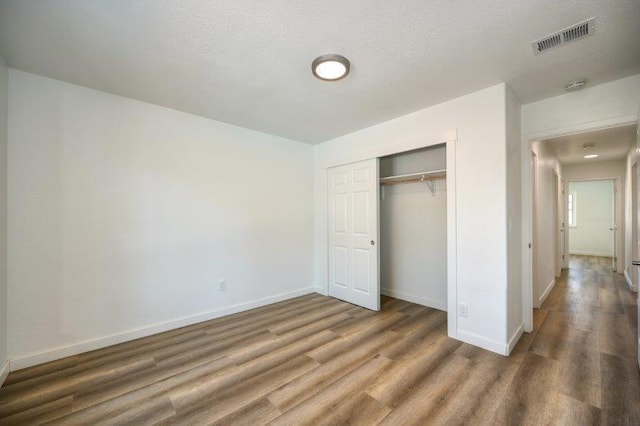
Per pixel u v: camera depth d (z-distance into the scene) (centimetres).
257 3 152
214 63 214
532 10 159
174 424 167
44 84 235
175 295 306
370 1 151
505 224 244
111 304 266
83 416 173
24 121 226
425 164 376
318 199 443
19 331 223
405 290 400
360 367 227
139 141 283
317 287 446
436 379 210
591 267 619
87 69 223
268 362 236
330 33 179
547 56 204
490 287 252
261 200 381
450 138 278
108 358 242
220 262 341
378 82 243
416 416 172
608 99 245
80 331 250
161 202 297
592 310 355
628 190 482
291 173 417
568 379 208
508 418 170
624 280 502
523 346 261
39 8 155
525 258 293
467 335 267
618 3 153
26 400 188
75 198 249
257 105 293
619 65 216
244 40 186
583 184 818
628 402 183
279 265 401
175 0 150
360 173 377
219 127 340
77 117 250
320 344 268
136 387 202
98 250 260
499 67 219
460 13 161
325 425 166
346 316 340
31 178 229
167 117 300
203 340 277
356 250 384
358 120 336
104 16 162
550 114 276
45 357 234
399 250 406
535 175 365
